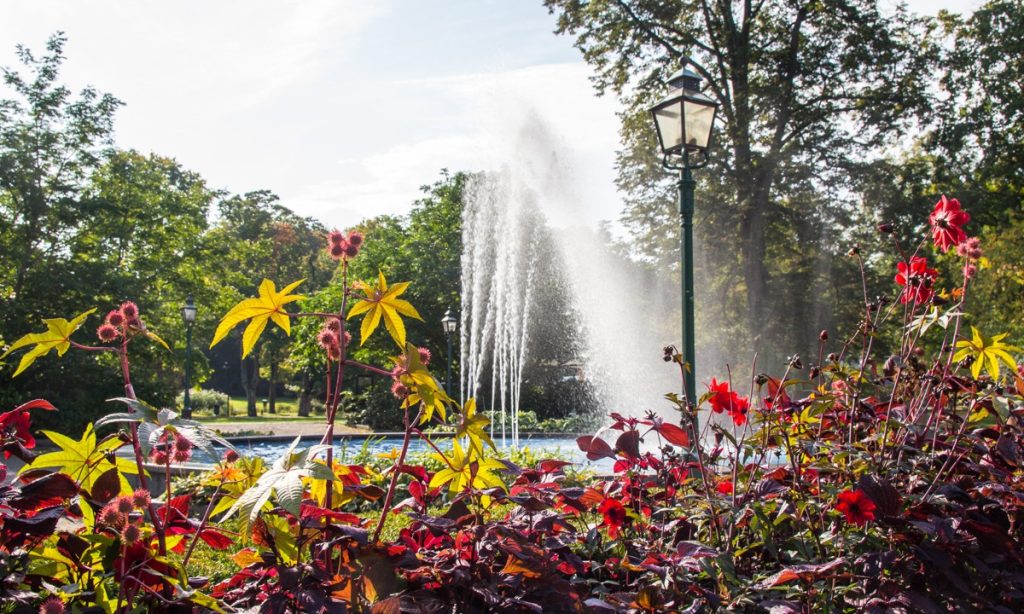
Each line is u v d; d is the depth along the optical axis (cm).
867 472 238
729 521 229
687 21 2084
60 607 143
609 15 2016
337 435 1939
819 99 2031
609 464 721
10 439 191
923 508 217
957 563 212
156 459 165
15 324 1897
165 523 170
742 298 2094
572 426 2145
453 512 196
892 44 1953
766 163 1953
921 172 2011
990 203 1983
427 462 583
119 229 2167
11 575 152
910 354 275
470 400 188
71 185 2117
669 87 584
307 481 181
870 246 2016
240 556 183
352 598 165
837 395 274
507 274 2400
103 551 160
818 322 1977
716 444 260
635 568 196
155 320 2295
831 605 200
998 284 1638
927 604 191
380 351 2662
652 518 257
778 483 229
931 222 279
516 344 2481
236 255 2734
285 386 5403
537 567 179
